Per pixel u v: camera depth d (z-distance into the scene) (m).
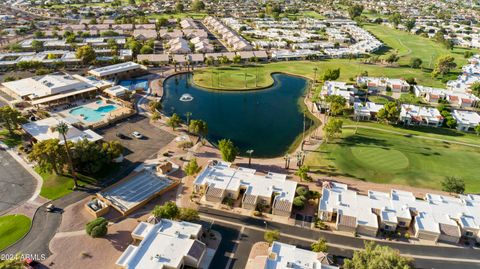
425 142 153.62
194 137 151.75
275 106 192.25
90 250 89.25
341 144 149.25
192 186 117.25
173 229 91.94
